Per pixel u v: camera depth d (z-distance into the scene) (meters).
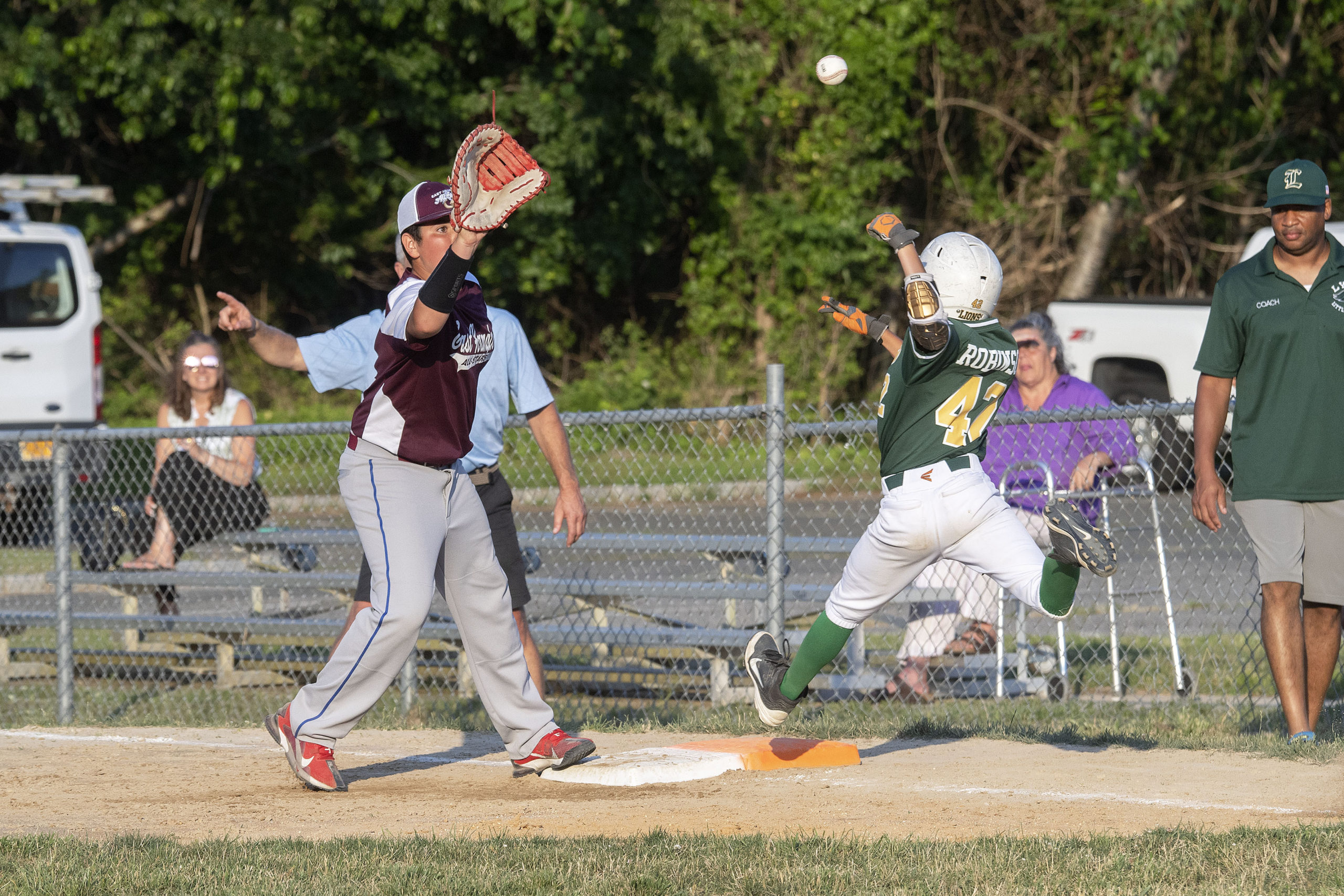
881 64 82.56
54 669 36.69
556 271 86.44
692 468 39.06
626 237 88.12
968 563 19.05
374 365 21.38
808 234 83.75
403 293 19.33
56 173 90.31
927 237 91.94
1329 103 96.88
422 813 19.16
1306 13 94.12
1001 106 90.00
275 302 95.88
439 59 85.25
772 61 82.44
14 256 58.38
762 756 21.78
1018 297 90.00
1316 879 14.41
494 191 17.36
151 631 35.28
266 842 16.83
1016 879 14.60
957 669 28.61
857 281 86.56
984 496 18.64
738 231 86.50
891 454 19.02
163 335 90.69
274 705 31.25
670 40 78.56
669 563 34.09
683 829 17.78
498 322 23.03
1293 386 22.08
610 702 30.62
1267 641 22.45
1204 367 22.84
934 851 15.81
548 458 23.48
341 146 88.38
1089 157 85.19
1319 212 21.80
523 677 21.20
